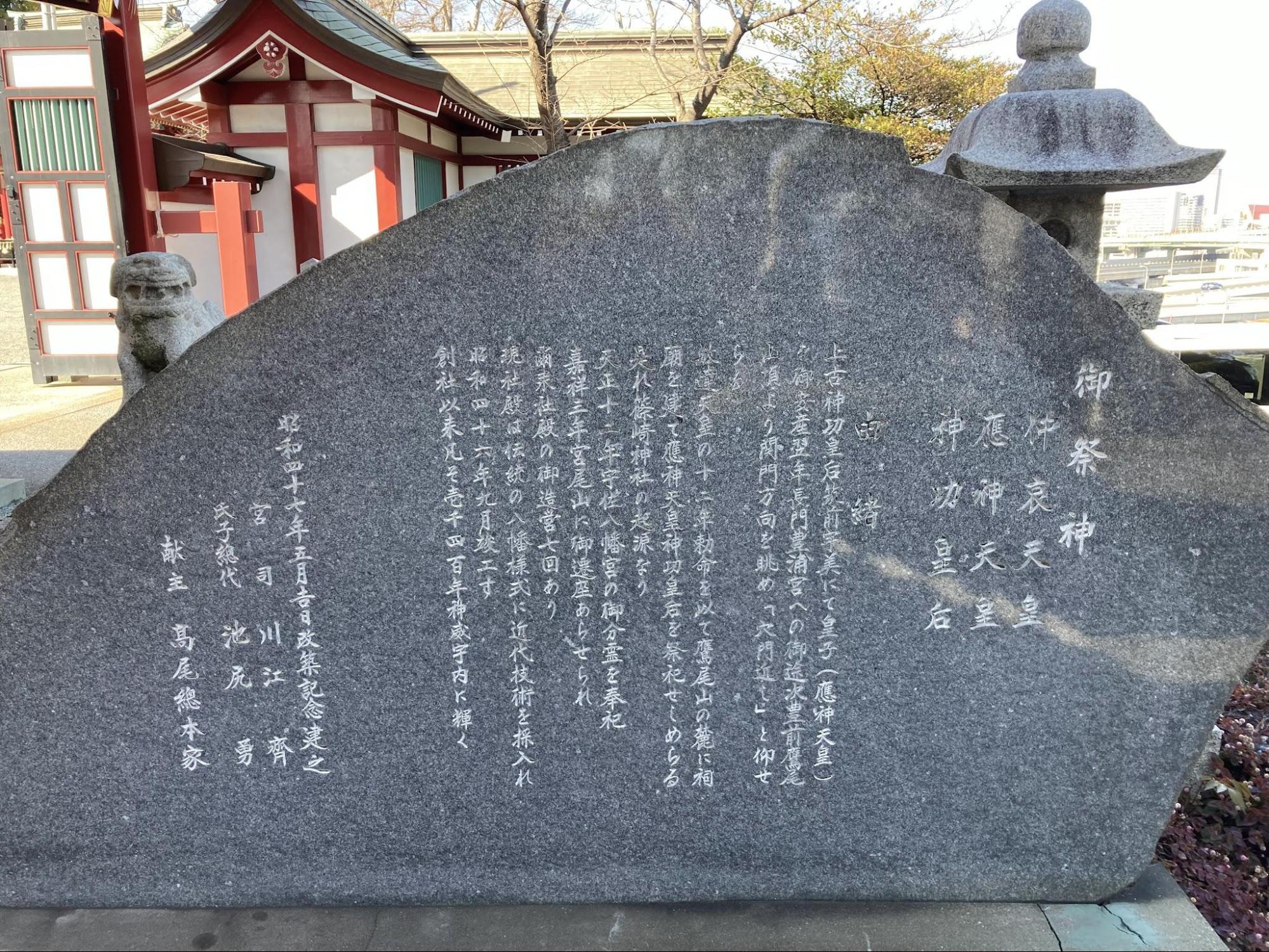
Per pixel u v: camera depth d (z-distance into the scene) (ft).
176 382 7.25
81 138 28.22
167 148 28.53
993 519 7.68
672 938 7.64
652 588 7.77
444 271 7.25
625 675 7.91
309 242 32.89
